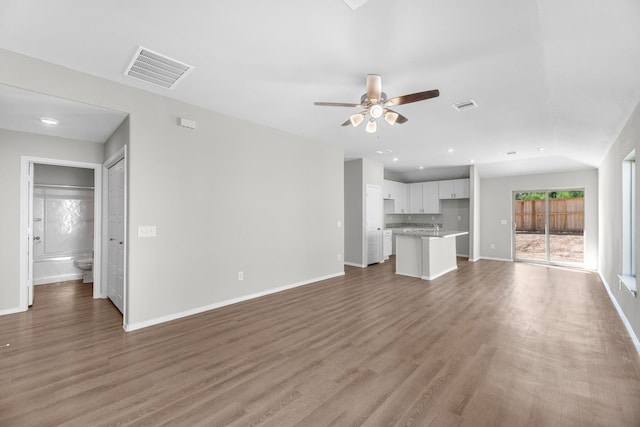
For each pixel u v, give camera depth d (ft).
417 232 20.11
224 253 12.57
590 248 21.08
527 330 9.92
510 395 6.37
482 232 26.22
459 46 7.36
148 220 10.35
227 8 6.07
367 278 17.97
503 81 9.14
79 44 7.48
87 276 16.94
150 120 10.39
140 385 6.78
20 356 8.12
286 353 8.33
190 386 6.75
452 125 13.50
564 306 12.49
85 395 6.40
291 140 15.48
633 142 9.72
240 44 7.42
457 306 12.53
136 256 10.08
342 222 18.85
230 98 10.89
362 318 11.10
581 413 5.79
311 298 13.71
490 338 9.29
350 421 5.60
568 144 15.89
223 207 12.53
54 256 17.26
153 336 9.46
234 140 12.92
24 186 11.94
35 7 6.05
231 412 5.87
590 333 9.64
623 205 11.62
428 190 28.37
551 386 6.70
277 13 6.22
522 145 17.11
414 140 16.42
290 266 15.51
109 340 9.16
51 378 7.05
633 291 9.52
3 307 11.51
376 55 7.85
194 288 11.60
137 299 10.10
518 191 24.44
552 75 8.56
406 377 7.09
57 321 10.76
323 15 6.27
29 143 12.08
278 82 9.55
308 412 5.87
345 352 8.39
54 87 8.46
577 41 6.50
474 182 23.97
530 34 6.77
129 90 9.90
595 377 7.06
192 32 6.94
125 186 10.25
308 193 16.49
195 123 11.52
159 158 10.62
